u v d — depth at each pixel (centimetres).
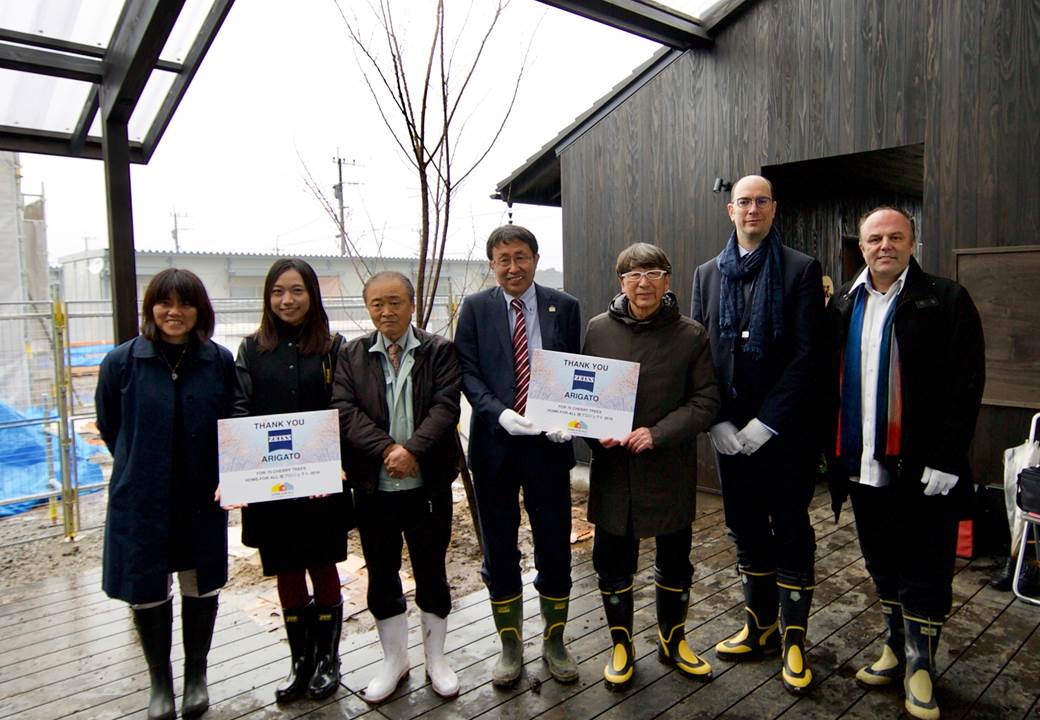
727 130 461
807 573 241
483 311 245
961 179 366
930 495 221
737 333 242
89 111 373
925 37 373
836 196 578
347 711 235
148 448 220
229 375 238
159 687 232
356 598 329
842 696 236
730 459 247
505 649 247
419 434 228
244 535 237
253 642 288
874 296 231
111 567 222
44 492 482
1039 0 337
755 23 441
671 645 253
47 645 294
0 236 743
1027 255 345
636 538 239
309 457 225
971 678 245
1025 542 315
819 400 243
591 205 552
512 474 241
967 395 216
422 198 351
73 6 289
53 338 445
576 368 229
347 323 1283
